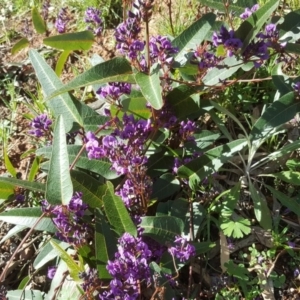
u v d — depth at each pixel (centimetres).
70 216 37
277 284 39
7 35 64
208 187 43
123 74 39
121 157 37
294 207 41
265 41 43
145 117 42
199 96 43
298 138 46
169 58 38
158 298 36
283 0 52
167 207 41
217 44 39
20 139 52
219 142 47
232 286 40
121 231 36
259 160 45
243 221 39
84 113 43
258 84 48
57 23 52
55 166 37
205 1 45
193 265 41
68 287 38
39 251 42
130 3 42
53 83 45
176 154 42
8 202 44
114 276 32
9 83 57
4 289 41
